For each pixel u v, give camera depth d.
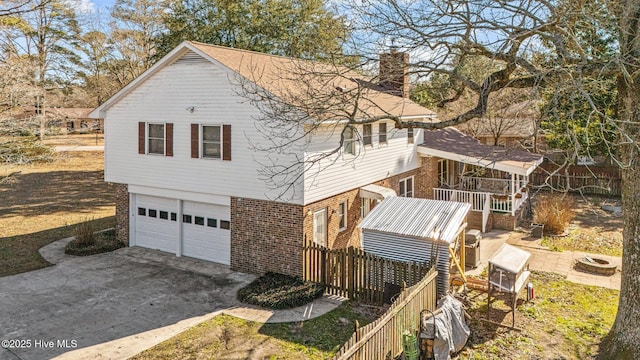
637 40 7.80
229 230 15.22
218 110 14.79
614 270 14.55
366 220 12.74
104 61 42.88
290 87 14.37
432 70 10.20
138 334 10.32
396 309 8.89
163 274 14.43
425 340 8.92
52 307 11.76
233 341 10.09
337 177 15.55
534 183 30.69
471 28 9.63
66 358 9.20
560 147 23.38
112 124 17.33
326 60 14.87
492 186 24.03
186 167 15.75
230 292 12.95
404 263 11.56
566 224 19.89
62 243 17.91
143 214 17.28
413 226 12.09
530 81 9.60
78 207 25.31
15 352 9.38
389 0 10.15
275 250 14.15
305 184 13.60
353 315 11.52
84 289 13.06
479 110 9.88
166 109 15.92
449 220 12.23
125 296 12.57
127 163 17.17
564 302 12.25
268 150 13.65
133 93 16.59
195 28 31.33
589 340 10.09
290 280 13.49
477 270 14.80
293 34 30.44
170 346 9.82
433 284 10.93
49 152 28.78
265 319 11.20
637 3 7.51
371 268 12.20
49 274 14.32
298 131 13.43
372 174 18.06
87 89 45.78
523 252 11.59
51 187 31.48
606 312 11.59
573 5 8.47
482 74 12.52
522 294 12.70
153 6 39.53
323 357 9.40
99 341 9.95
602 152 21.41
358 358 7.49
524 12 8.95
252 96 13.30
